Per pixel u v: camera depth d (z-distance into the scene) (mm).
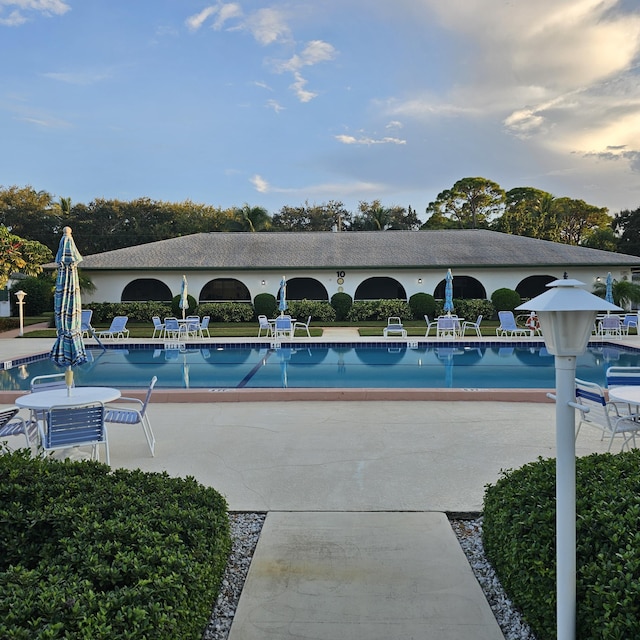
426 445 5508
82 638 1688
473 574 2893
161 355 14992
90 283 22281
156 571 2158
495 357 14508
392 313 22516
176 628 1986
